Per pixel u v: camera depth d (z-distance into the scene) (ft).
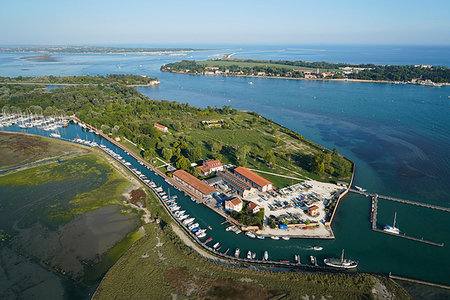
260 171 638.53
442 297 332.19
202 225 458.91
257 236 431.43
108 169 645.51
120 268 358.23
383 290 333.01
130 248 396.16
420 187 581.94
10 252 392.88
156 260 373.81
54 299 322.34
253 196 537.24
